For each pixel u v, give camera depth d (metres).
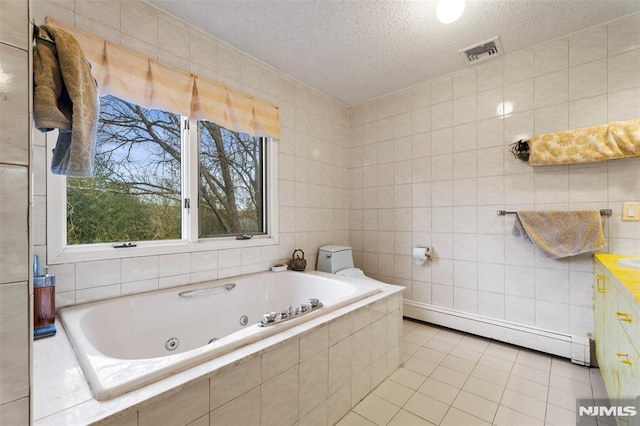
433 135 2.72
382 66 2.48
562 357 2.06
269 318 1.31
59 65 0.90
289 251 2.68
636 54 1.82
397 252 2.97
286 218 2.65
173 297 1.80
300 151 2.79
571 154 1.95
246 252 2.32
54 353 1.07
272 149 2.53
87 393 0.84
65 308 1.45
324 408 1.42
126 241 1.78
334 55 2.32
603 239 1.84
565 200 2.05
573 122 2.03
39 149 1.40
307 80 2.75
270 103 2.50
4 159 0.55
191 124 2.02
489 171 2.40
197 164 2.06
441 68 2.52
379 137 3.11
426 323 2.76
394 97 2.99
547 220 2.04
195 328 1.88
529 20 1.89
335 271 2.73
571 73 2.04
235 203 2.38
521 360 2.07
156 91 1.76
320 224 3.00
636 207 1.81
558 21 1.90
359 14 1.84
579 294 2.01
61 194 1.48
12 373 0.56
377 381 1.79
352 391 1.59
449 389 1.74
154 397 0.83
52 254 1.43
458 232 2.57
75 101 0.91
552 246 2.01
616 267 1.44
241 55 2.28
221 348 1.08
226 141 2.32
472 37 2.07
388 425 1.45
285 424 1.23
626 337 1.10
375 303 1.79
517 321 2.27
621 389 1.17
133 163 1.82
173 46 1.88
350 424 1.47
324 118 3.06
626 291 1.06
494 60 2.37
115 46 1.61
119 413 0.77
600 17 1.86
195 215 2.04
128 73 1.66
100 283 1.58
